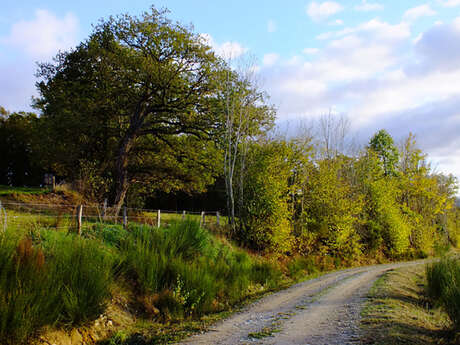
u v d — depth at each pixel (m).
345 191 26.19
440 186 44.25
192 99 23.16
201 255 12.36
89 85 22.47
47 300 5.50
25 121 44.59
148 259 9.21
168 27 21.47
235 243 17.84
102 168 21.48
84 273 6.58
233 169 21.27
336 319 6.90
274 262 18.48
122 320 7.20
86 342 6.01
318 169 27.81
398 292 10.57
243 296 11.48
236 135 21.95
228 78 21.56
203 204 47.22
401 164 42.59
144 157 26.25
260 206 19.03
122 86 21.83
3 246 5.55
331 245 24.30
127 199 26.12
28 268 5.64
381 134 56.19
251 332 6.31
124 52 21.17
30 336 5.03
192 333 6.52
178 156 25.30
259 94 22.67
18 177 45.91
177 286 8.88
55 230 9.15
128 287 8.41
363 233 30.05
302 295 11.07
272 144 24.22
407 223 34.81
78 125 20.03
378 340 5.04
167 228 12.63
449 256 11.14
